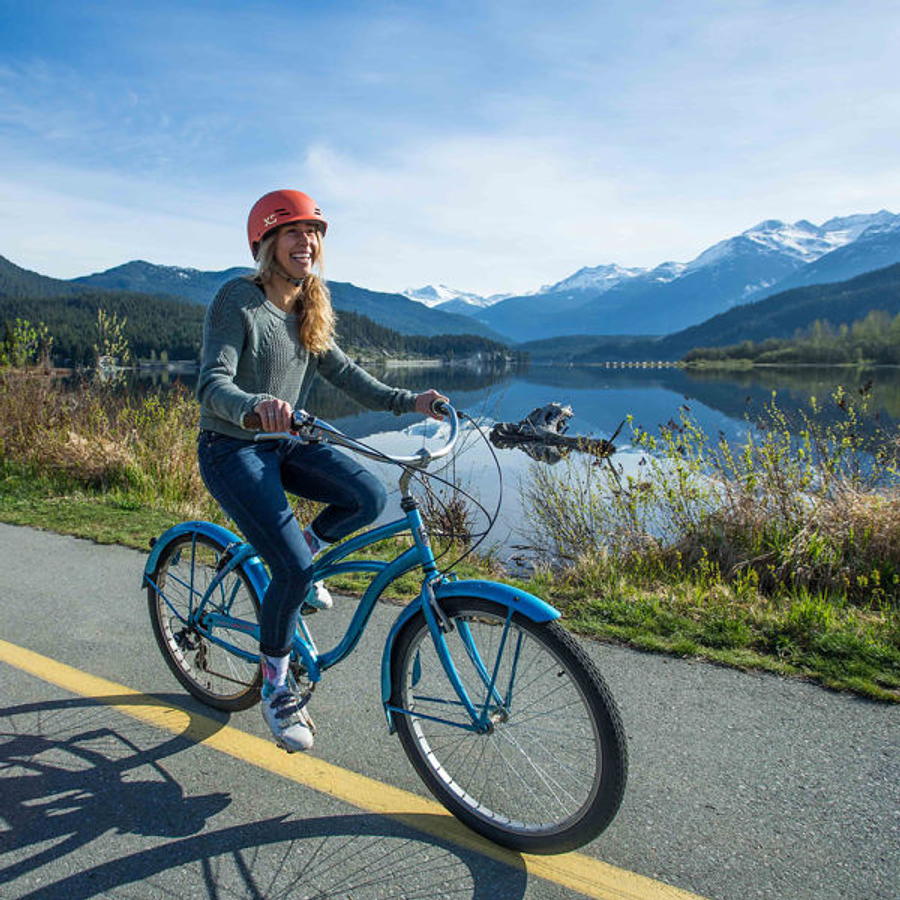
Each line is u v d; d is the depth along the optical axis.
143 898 2.09
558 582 5.56
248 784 2.65
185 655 3.39
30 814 2.48
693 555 5.91
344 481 2.66
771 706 3.16
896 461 5.93
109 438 9.02
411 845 2.31
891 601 4.98
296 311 2.82
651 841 2.31
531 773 2.46
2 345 10.45
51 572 5.20
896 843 2.28
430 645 2.55
